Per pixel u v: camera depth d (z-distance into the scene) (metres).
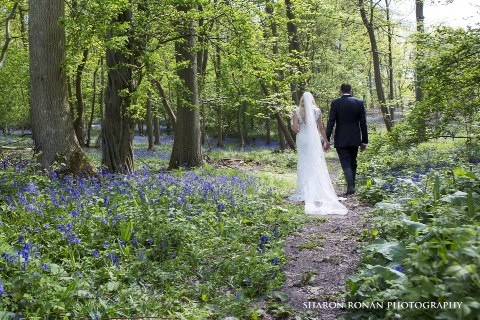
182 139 17.53
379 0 20.58
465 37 11.34
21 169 10.04
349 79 35.22
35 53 11.06
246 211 8.52
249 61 13.54
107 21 11.55
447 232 3.62
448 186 6.81
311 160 9.41
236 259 5.82
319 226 7.86
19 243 5.80
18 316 4.18
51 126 11.12
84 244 6.11
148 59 12.80
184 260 6.07
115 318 4.41
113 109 13.17
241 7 13.30
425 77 12.09
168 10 13.16
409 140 13.24
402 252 4.54
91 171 11.41
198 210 8.01
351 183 10.61
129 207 7.54
